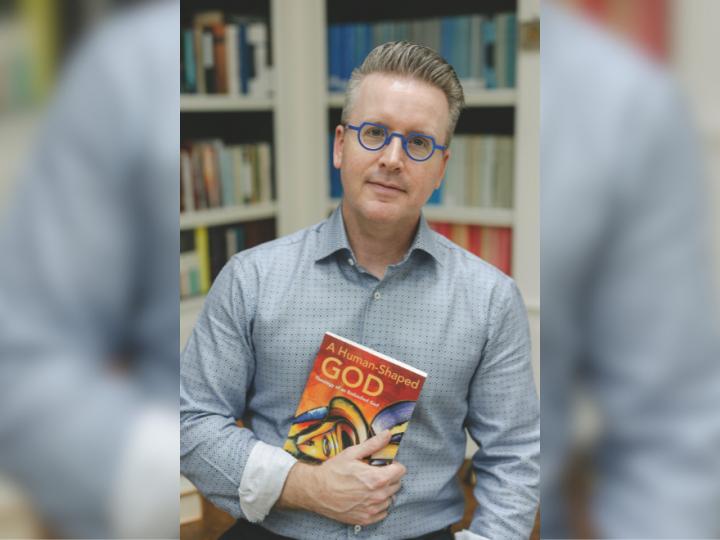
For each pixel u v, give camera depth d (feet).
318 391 3.90
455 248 4.40
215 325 4.28
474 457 4.48
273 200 9.49
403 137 3.91
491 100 8.21
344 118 4.19
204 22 8.52
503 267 8.53
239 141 9.80
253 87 8.93
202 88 8.34
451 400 4.17
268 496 3.92
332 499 3.80
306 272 4.21
